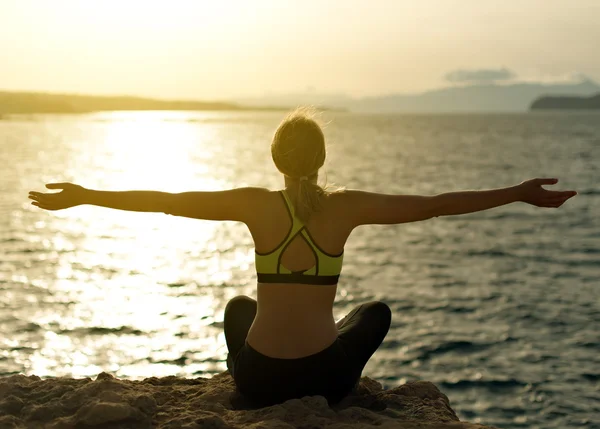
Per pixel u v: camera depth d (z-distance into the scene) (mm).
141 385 3840
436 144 133625
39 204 3176
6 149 130375
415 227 39156
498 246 32531
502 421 12586
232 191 3311
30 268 28703
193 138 198750
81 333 19125
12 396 3453
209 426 3066
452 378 14758
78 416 3199
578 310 20500
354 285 24453
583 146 119625
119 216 47562
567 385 14266
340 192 3320
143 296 23891
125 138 196875
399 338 17641
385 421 3223
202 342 18359
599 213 43312
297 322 3293
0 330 19266
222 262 30781
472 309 20781
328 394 3430
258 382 3350
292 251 3250
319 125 3326
